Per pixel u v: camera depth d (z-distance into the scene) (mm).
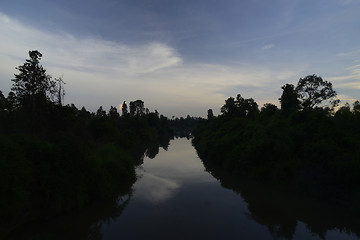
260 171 29328
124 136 57188
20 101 29438
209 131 60750
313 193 22484
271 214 19344
